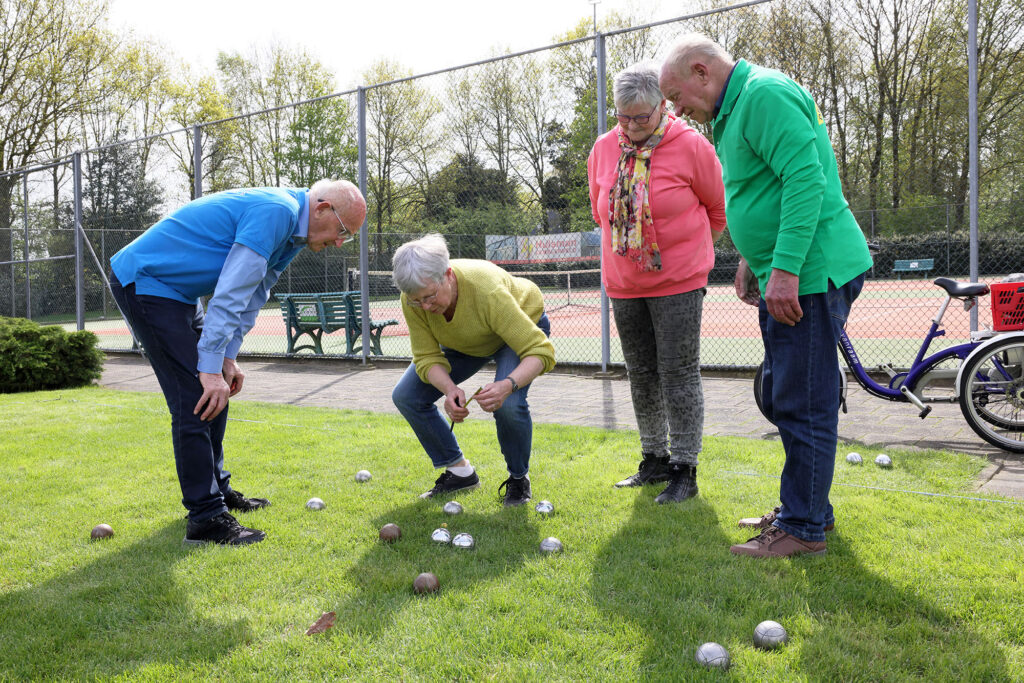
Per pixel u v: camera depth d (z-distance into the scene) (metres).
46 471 4.04
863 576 2.42
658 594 2.33
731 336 10.66
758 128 2.54
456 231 8.80
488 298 3.17
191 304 3.02
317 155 13.39
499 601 2.30
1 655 2.07
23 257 12.88
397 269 2.90
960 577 2.39
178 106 28.31
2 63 19.92
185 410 2.93
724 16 6.87
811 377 2.62
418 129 9.14
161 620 2.29
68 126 23.08
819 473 2.62
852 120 7.57
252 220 2.89
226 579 2.57
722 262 10.73
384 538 2.92
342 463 4.16
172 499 3.52
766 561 2.59
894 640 2.02
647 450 3.62
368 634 2.12
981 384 4.18
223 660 2.02
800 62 7.14
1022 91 7.14
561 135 7.79
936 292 11.56
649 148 3.25
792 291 2.51
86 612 2.32
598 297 9.03
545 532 2.96
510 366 3.32
